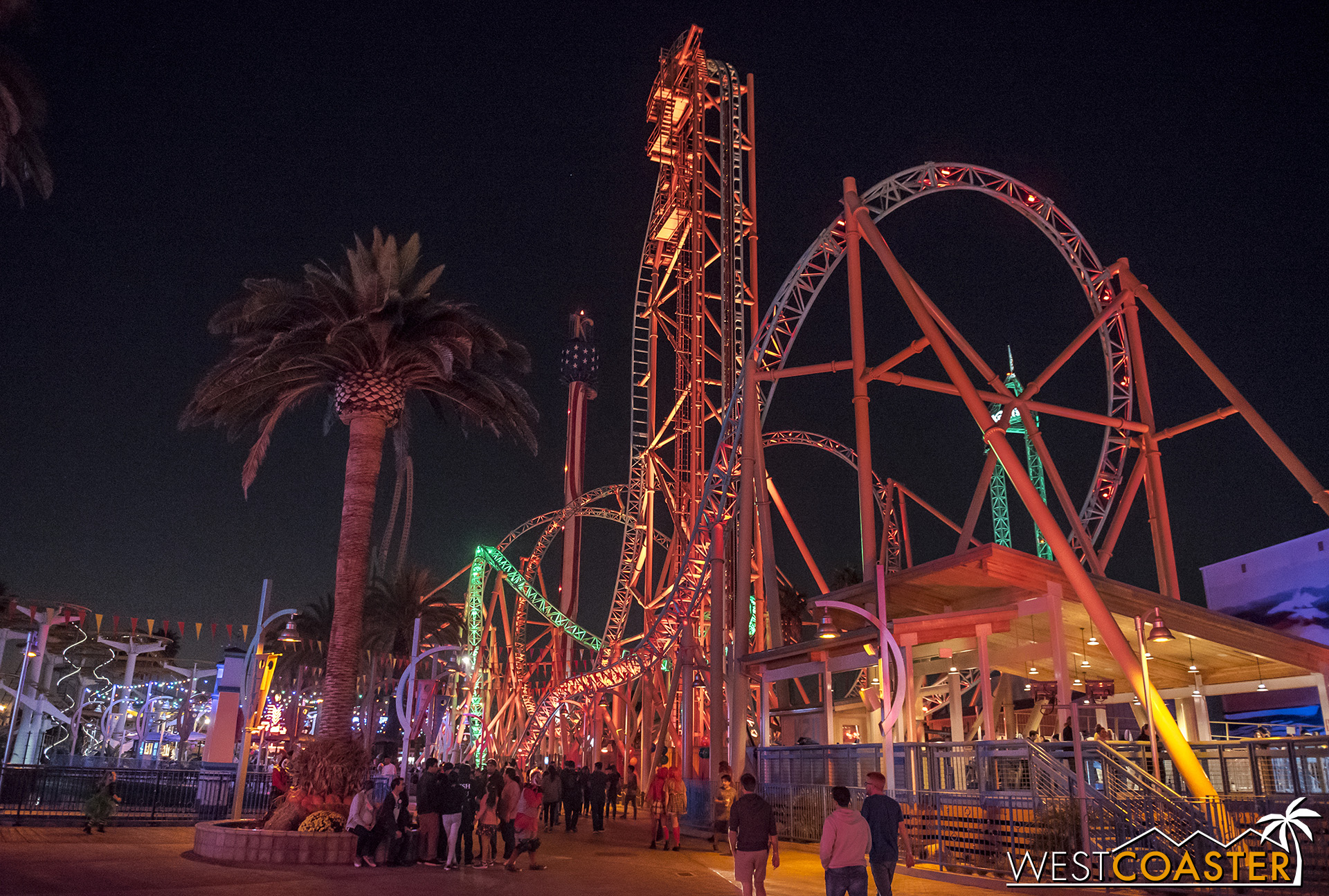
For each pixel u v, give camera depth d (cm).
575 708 5344
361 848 1789
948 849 1797
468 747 6162
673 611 4109
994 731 2334
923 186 4088
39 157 1983
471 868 1798
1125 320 4034
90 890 1297
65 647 6350
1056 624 2131
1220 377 3459
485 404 2614
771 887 1577
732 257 5356
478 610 6581
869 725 3509
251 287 2348
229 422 2512
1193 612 2256
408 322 2444
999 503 6875
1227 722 2873
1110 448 4150
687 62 6228
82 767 2619
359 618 2239
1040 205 4316
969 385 2602
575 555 8994
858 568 6431
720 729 3225
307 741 2172
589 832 2800
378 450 2369
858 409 3322
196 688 7631
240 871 1602
